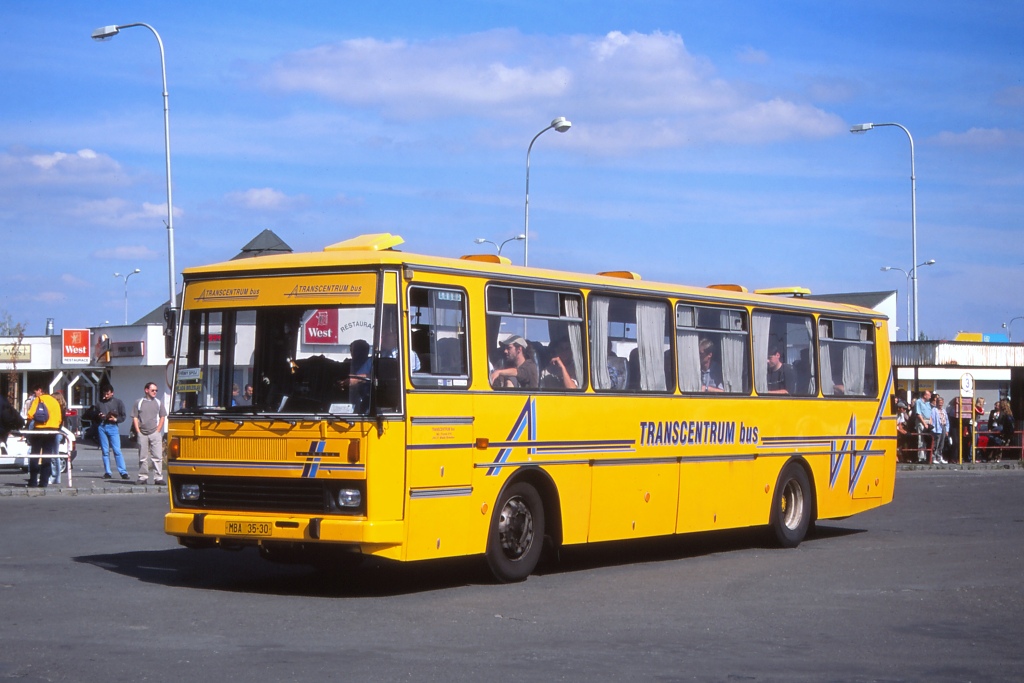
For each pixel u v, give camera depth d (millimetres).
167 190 33875
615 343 15383
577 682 8414
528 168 39156
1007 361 52844
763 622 11188
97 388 59000
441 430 12609
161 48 33688
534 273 14258
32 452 26312
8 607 11188
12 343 61094
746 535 19844
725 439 17109
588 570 15156
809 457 18766
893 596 12945
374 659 9047
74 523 19109
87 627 10172
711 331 17062
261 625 10461
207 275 12914
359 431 11859
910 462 43688
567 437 14422
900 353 52094
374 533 11781
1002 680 8836
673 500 16156
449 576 14195
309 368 12281
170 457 12734
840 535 19844
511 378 13664
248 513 12312
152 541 16844
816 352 19156
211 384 12711
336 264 12344
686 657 9422
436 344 12727
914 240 51906
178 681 8125
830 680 8680
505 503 13594
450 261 13102
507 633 10359
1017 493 29188
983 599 12766
